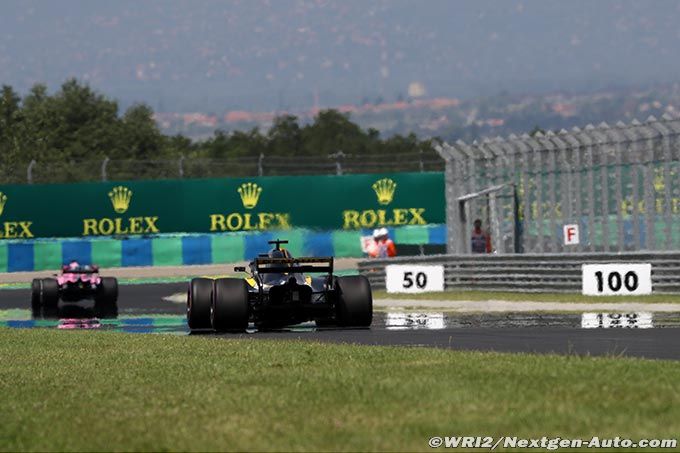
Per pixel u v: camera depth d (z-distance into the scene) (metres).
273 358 49.91
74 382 44.88
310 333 70.75
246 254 181.62
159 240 178.88
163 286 144.25
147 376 45.25
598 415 31.02
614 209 116.25
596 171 118.06
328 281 75.38
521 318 80.75
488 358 46.19
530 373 39.50
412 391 35.91
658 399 33.12
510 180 129.38
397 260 121.44
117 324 90.88
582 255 104.06
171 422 32.97
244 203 181.88
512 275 110.62
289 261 73.75
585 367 41.06
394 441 28.89
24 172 191.25
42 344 66.56
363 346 55.69
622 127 115.38
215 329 72.50
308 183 183.12
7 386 44.81
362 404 34.22
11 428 33.69
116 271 173.25
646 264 99.00
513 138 128.38
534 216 126.44
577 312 85.75
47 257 175.88
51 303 115.94
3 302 126.69
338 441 29.20
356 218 184.25
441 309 95.12
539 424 30.19
